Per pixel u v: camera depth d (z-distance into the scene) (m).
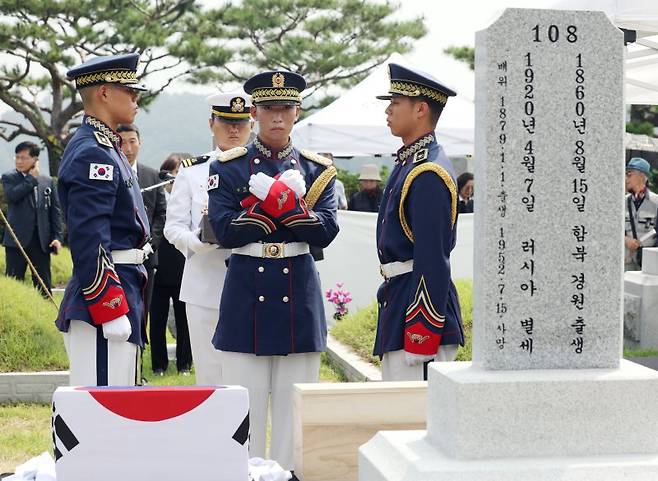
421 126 4.54
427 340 4.30
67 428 3.17
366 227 10.40
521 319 3.41
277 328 4.71
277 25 26.03
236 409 3.24
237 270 4.77
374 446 3.50
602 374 3.32
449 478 3.11
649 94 9.21
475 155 3.50
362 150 11.80
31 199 12.09
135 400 3.20
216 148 6.18
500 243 3.40
